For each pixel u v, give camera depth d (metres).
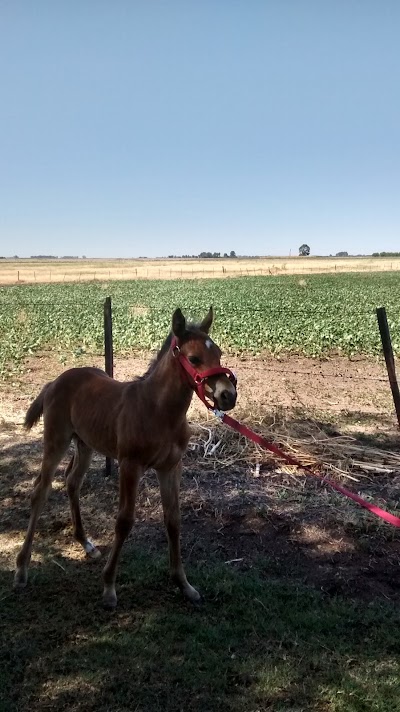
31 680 3.59
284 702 3.39
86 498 6.32
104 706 3.38
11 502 6.24
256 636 3.99
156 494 6.30
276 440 7.68
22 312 26.02
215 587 4.58
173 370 4.09
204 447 7.48
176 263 125.69
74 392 4.96
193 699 3.42
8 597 4.52
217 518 5.71
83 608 4.37
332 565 4.92
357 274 72.94
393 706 3.35
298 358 14.74
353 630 4.04
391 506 5.89
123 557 5.10
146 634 4.04
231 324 18.28
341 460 7.09
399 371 12.88
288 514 5.75
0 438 8.18
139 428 4.20
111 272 86.81
